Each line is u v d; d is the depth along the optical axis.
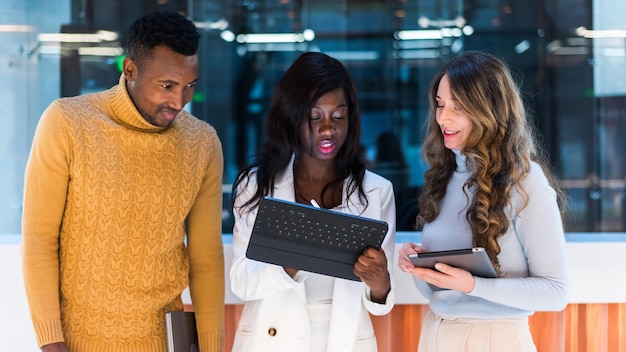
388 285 1.60
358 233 1.47
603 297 2.21
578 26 4.66
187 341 1.54
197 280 1.63
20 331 2.18
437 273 1.54
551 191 1.59
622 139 4.35
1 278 2.17
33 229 1.42
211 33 5.88
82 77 3.84
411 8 5.74
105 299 1.47
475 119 1.60
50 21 3.74
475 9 5.44
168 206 1.50
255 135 6.14
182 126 1.57
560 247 1.56
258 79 6.03
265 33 5.98
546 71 4.90
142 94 1.44
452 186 1.71
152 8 4.50
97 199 1.44
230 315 2.23
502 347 1.60
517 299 1.53
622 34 4.21
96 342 1.48
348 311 1.63
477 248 1.47
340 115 1.65
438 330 1.68
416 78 5.84
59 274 1.47
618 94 4.29
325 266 1.52
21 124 3.61
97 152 1.43
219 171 1.64
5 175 3.41
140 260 1.48
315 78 1.63
